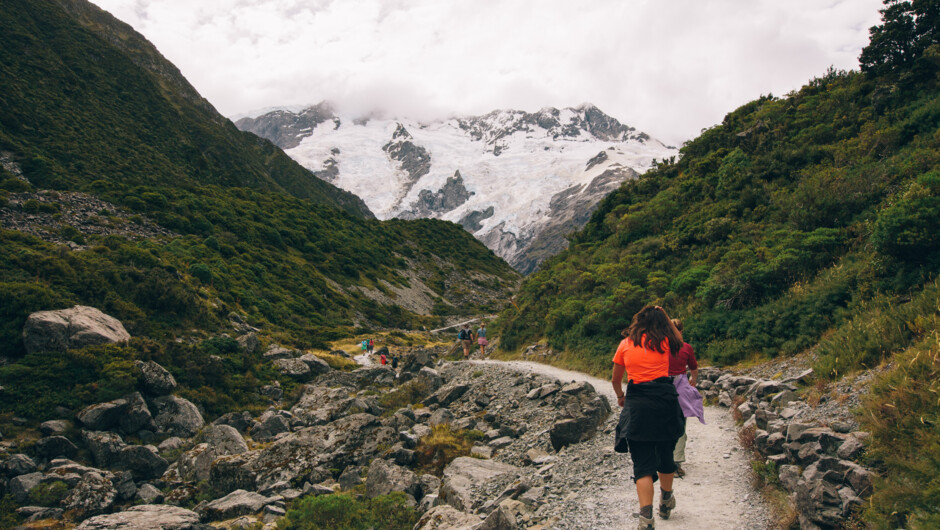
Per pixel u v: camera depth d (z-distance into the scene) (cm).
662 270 2347
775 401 852
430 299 9206
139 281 2983
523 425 1237
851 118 2562
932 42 2412
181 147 9062
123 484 1328
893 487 419
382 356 3694
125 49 12519
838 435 541
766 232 2014
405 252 10900
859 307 1195
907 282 1127
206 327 3064
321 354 3659
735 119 3759
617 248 2991
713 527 491
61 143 6669
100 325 2162
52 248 3228
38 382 1739
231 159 10419
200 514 1070
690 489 602
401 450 1180
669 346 480
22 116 6650
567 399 1283
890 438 500
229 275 5203
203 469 1410
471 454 1146
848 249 1566
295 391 2498
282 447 1295
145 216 5675
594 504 592
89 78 8731
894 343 839
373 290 8038
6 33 7969
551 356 2286
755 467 607
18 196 4538
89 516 1198
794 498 486
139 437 1709
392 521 858
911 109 2188
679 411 470
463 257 12394
